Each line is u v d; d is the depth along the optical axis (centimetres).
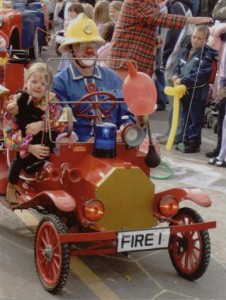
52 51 1412
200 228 405
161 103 958
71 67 457
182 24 608
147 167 434
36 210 492
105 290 405
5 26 1046
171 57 812
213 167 697
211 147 781
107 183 392
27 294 393
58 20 1356
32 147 424
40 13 1259
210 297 406
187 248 422
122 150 423
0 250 452
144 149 494
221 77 694
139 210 407
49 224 394
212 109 862
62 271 381
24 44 1144
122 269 438
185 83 719
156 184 625
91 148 418
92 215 384
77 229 419
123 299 395
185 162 710
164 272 437
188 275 422
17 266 430
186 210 423
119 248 387
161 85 945
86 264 441
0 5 1127
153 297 400
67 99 451
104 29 718
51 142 420
